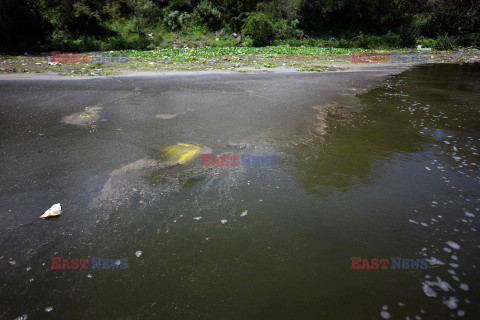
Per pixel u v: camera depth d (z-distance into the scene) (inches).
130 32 730.8
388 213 108.7
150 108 229.1
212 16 808.9
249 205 113.0
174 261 87.4
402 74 403.5
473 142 173.0
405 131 188.9
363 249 91.8
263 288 78.2
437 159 151.1
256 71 411.5
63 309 73.2
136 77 357.7
